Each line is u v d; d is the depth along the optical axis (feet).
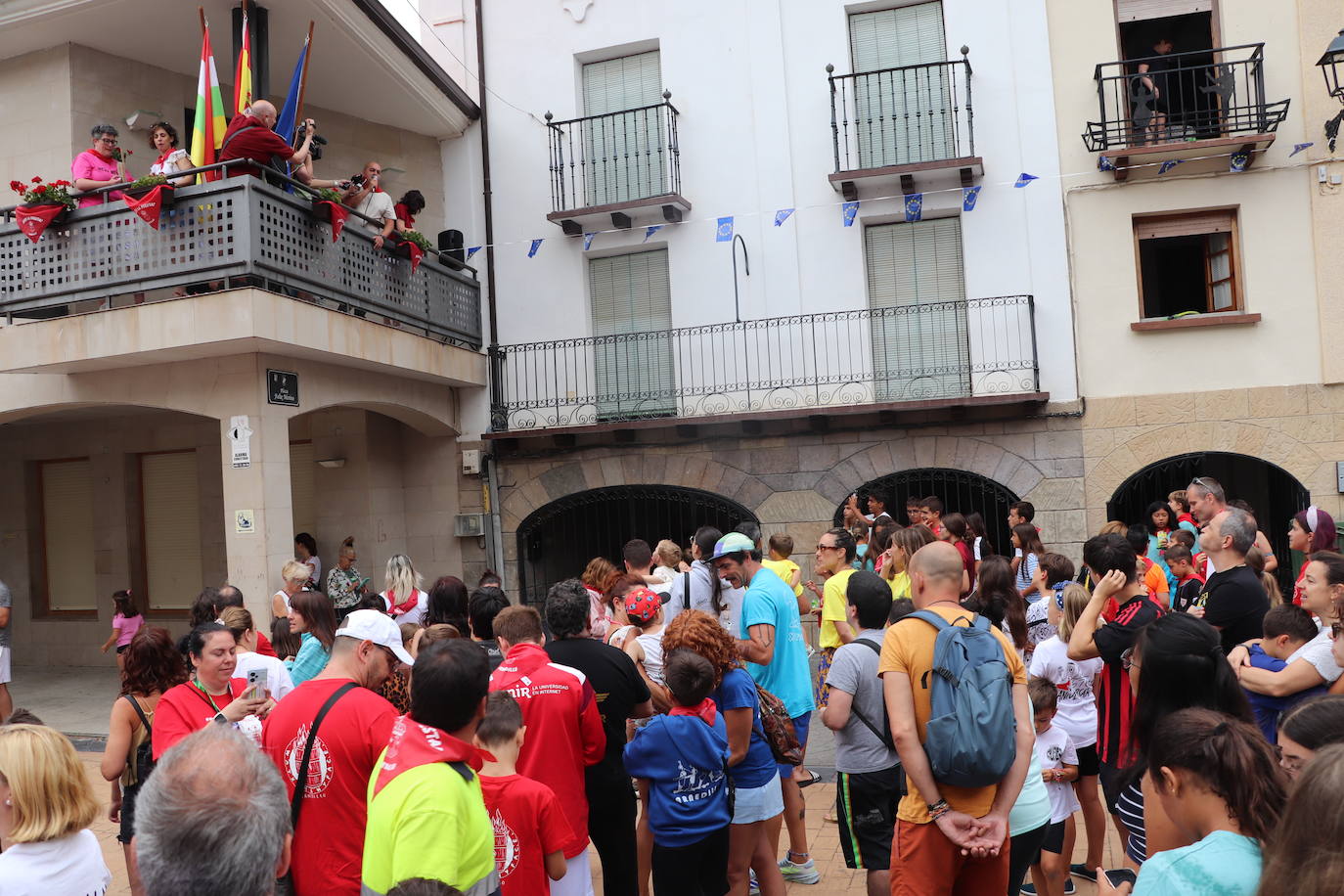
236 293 28.30
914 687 11.77
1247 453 35.83
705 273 41.52
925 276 39.81
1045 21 38.11
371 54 37.60
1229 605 15.99
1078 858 18.54
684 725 13.42
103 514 45.91
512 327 44.04
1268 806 7.39
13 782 9.34
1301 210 35.73
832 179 38.68
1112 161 36.60
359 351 33.53
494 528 43.39
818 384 39.93
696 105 41.96
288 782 11.07
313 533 43.60
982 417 37.88
